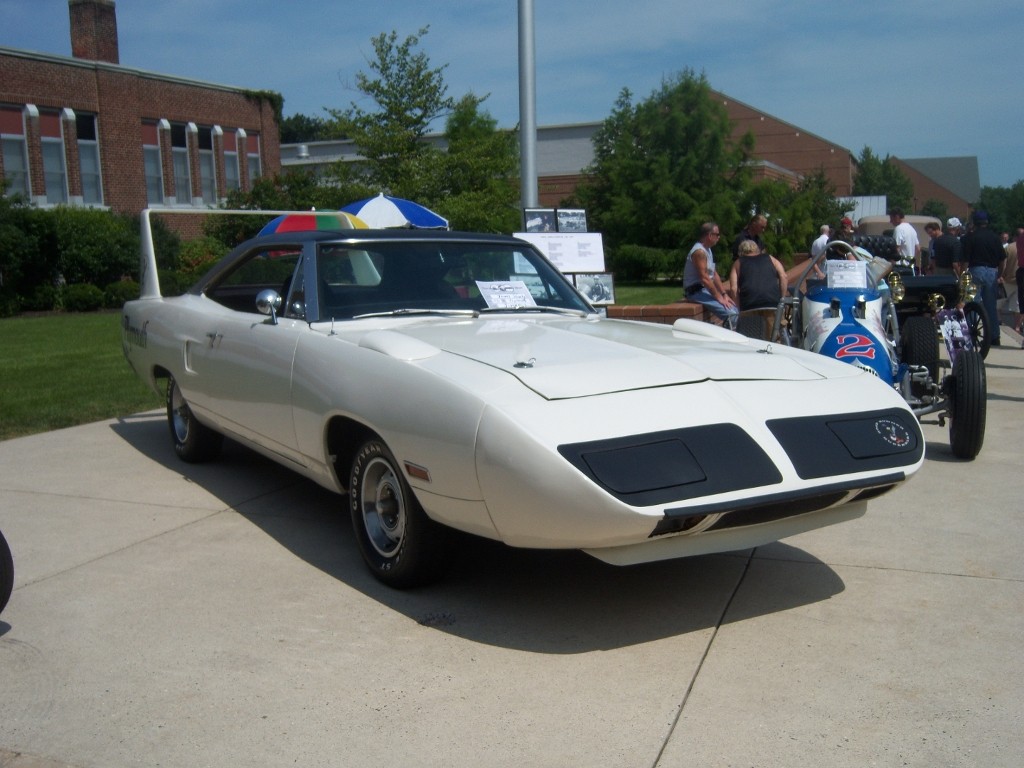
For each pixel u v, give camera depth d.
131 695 3.20
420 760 2.79
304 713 3.07
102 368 11.27
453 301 4.85
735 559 4.39
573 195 34.75
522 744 2.86
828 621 3.69
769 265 8.73
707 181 29.00
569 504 3.14
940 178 140.75
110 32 31.52
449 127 25.66
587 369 3.57
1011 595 3.90
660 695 3.14
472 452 3.33
